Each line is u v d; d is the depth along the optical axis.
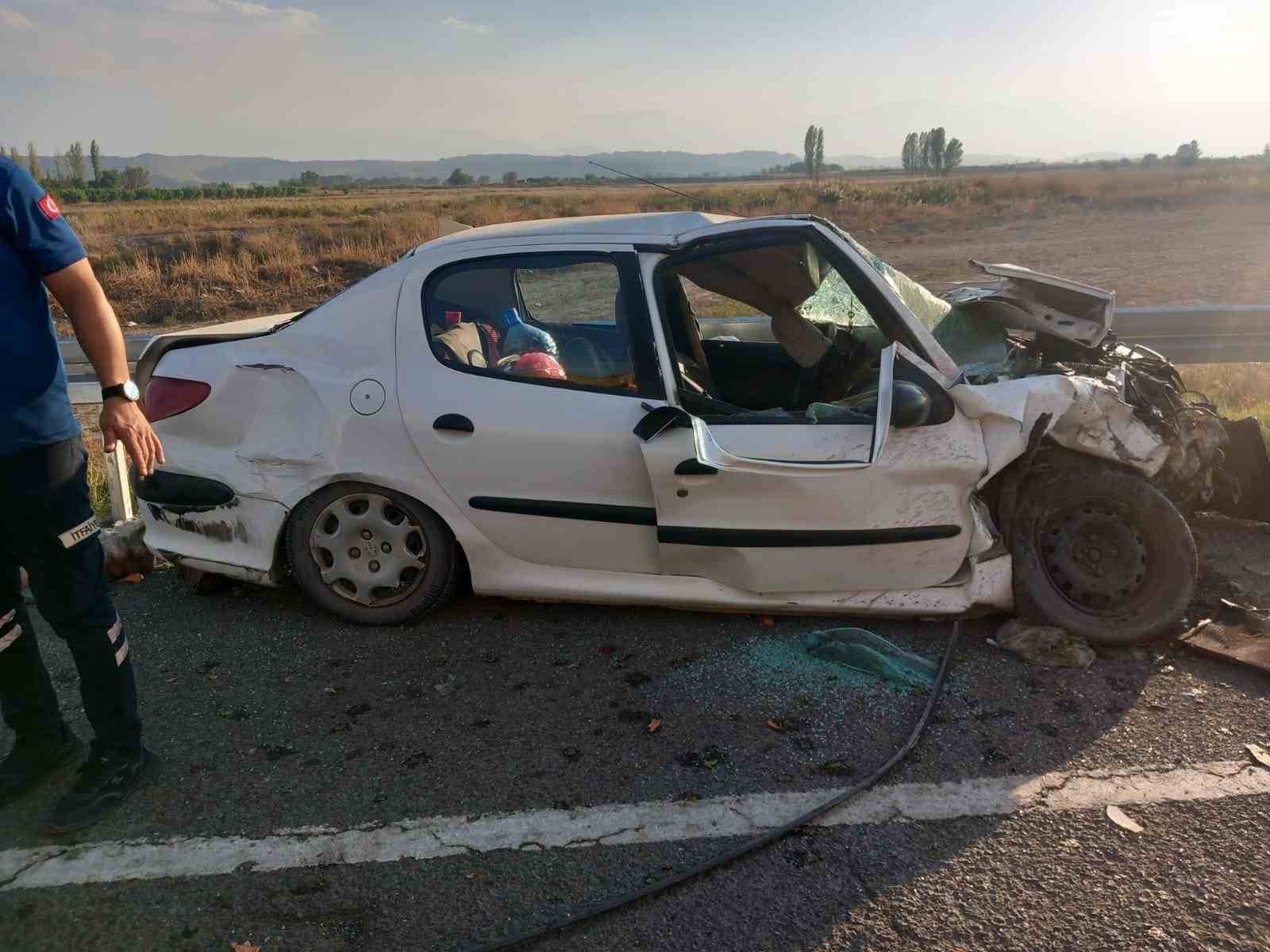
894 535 3.41
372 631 3.80
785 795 2.72
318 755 2.97
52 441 2.49
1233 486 4.29
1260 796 2.65
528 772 2.86
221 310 15.21
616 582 3.66
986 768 2.82
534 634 3.74
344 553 3.76
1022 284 4.13
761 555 3.46
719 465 3.30
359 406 3.61
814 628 3.71
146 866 2.48
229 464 3.75
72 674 3.53
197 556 3.92
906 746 2.93
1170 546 3.46
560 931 2.22
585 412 3.48
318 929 2.25
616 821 2.62
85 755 2.97
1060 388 3.40
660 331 3.53
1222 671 3.34
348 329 3.70
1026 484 3.60
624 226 3.70
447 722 3.14
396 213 29.88
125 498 4.96
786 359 4.36
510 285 3.71
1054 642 3.45
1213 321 6.98
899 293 3.66
